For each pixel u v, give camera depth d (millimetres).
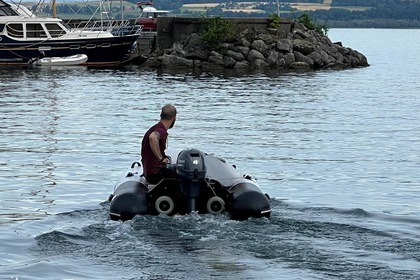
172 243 21766
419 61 151375
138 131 51094
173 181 24156
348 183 34938
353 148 45688
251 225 23562
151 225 23125
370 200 30906
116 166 38406
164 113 25609
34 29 113625
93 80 93750
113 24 136875
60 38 114188
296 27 127562
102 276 19516
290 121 57750
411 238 22891
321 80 98312
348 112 64500
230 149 44156
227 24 120125
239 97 75312
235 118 58812
